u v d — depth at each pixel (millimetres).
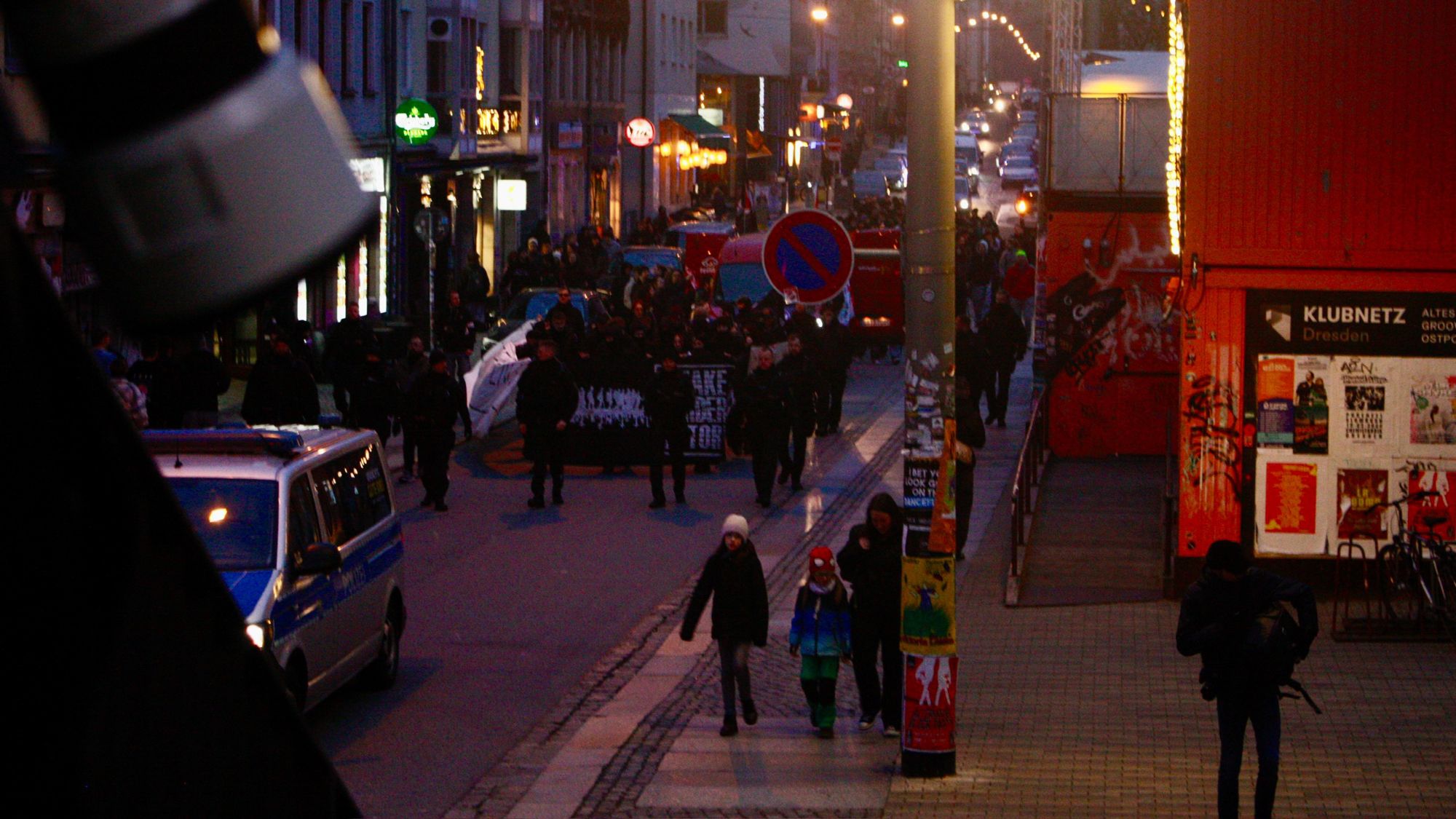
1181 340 26641
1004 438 47281
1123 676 22312
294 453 20281
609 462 42844
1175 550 28531
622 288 69812
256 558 18672
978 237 81562
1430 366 26281
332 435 22516
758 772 18469
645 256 75312
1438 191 26125
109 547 2582
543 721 21094
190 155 2088
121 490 2602
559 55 102125
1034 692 21578
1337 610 25266
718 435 42938
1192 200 26516
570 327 51781
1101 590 27719
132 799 2627
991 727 19969
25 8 2043
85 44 2047
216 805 2795
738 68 154375
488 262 85375
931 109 17969
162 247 2088
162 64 2074
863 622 20047
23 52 2064
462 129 77938
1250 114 26328
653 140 113688
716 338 48250
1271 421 26547
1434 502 26328
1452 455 26328
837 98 171375
